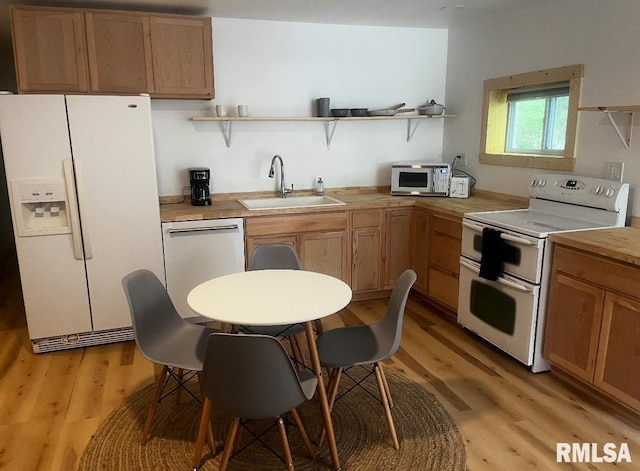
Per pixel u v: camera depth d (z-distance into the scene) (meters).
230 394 1.71
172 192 3.94
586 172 3.14
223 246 3.51
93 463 2.12
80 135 2.98
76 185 3.02
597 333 2.43
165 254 3.37
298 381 1.71
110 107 3.01
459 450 2.19
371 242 3.96
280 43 3.98
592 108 2.78
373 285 4.05
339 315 3.83
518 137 3.94
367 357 2.14
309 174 4.30
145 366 3.01
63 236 3.07
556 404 2.55
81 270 3.14
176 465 2.12
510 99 3.90
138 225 3.21
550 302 2.73
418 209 3.95
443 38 4.43
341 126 4.31
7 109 2.84
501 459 2.12
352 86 4.25
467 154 4.30
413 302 4.09
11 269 5.23
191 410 2.54
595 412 2.48
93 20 3.21
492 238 2.97
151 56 3.37
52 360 3.09
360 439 2.29
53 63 3.20
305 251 3.77
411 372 2.91
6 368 2.98
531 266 2.73
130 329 3.35
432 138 4.62
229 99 3.93
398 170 4.22
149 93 3.42
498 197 3.95
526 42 3.55
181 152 3.91
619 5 2.84
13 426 2.38
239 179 4.11
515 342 2.91
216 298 2.17
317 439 2.30
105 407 2.55
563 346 2.66
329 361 2.11
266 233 3.63
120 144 3.07
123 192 3.13
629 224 2.87
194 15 3.63
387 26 4.22
